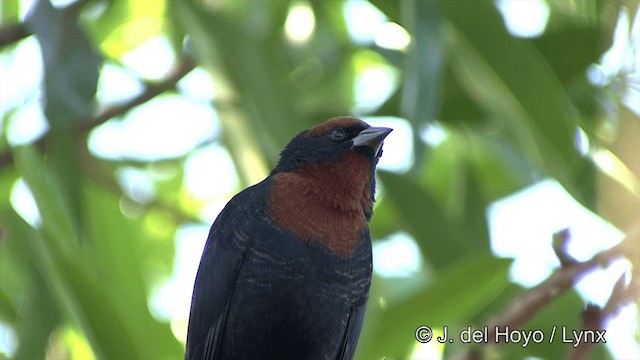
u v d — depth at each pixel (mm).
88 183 12977
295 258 9469
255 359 9727
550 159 9898
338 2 14227
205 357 9703
